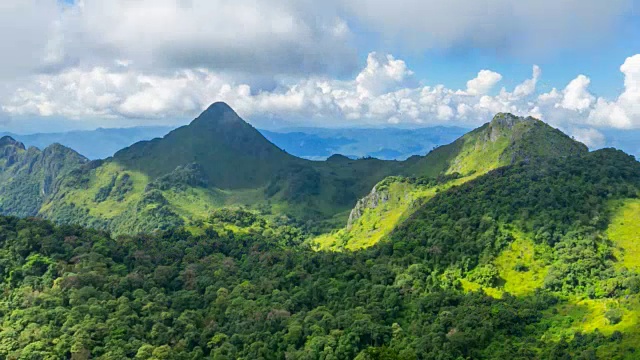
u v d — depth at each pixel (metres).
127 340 175.00
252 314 198.62
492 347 165.88
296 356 174.38
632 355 149.25
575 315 180.25
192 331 187.62
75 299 188.62
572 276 197.00
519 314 180.00
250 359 174.12
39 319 177.00
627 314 169.25
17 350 164.50
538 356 159.12
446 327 177.75
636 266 195.88
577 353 156.75
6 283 199.00
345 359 169.75
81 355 162.75
